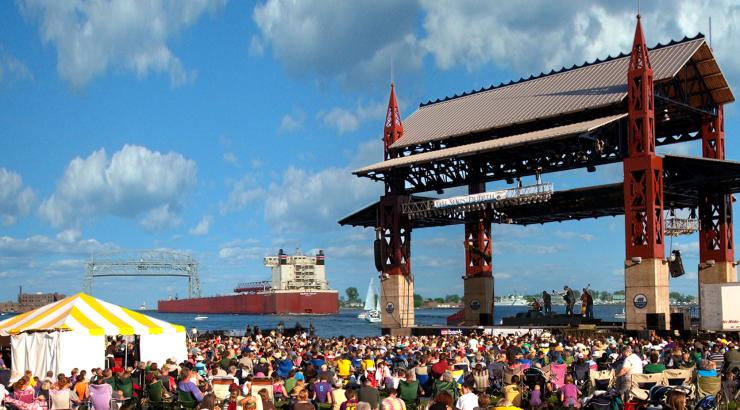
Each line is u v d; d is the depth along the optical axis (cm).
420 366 2912
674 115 6612
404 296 7375
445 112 7888
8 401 2248
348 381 2830
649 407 2080
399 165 6931
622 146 5966
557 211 7238
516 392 2378
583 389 2888
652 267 5619
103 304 3472
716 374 2497
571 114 6431
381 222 7450
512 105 7175
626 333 5681
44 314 3291
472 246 7712
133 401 2842
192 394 2492
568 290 7319
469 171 7106
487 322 7562
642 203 5722
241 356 3559
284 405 2739
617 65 6862
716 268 6353
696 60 6366
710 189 6419
